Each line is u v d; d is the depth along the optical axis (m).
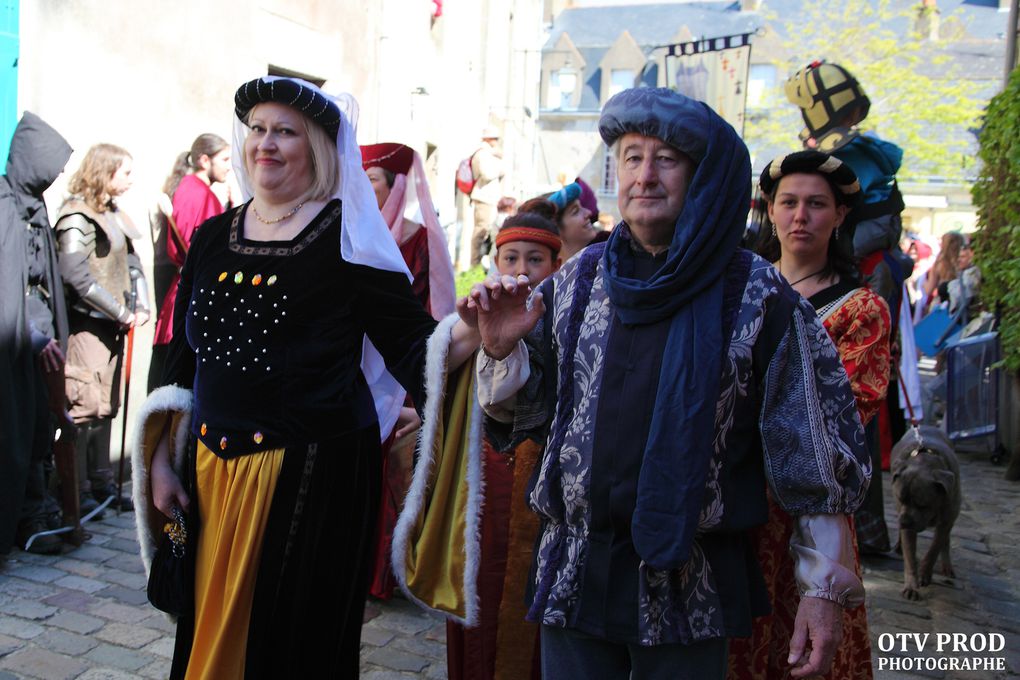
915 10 38.06
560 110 42.84
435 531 2.44
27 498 4.67
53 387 4.59
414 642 3.77
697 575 1.82
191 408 2.59
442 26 13.41
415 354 2.43
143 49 6.20
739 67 20.22
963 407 8.03
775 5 43.62
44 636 3.71
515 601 2.86
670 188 1.88
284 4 8.13
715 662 1.86
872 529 5.00
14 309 4.27
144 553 2.62
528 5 22.12
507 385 2.00
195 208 5.80
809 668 1.85
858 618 2.54
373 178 4.00
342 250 2.40
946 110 34.25
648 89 1.90
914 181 34.62
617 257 1.97
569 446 1.90
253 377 2.38
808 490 1.85
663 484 1.75
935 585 4.61
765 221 3.24
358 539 2.47
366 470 2.50
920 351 10.70
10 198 4.36
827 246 2.91
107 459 5.41
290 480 2.37
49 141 4.48
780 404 1.86
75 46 5.66
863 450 1.88
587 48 43.88
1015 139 6.69
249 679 2.37
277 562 2.37
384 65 10.49
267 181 2.46
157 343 5.73
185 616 2.53
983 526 5.81
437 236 4.09
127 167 5.09
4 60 5.16
